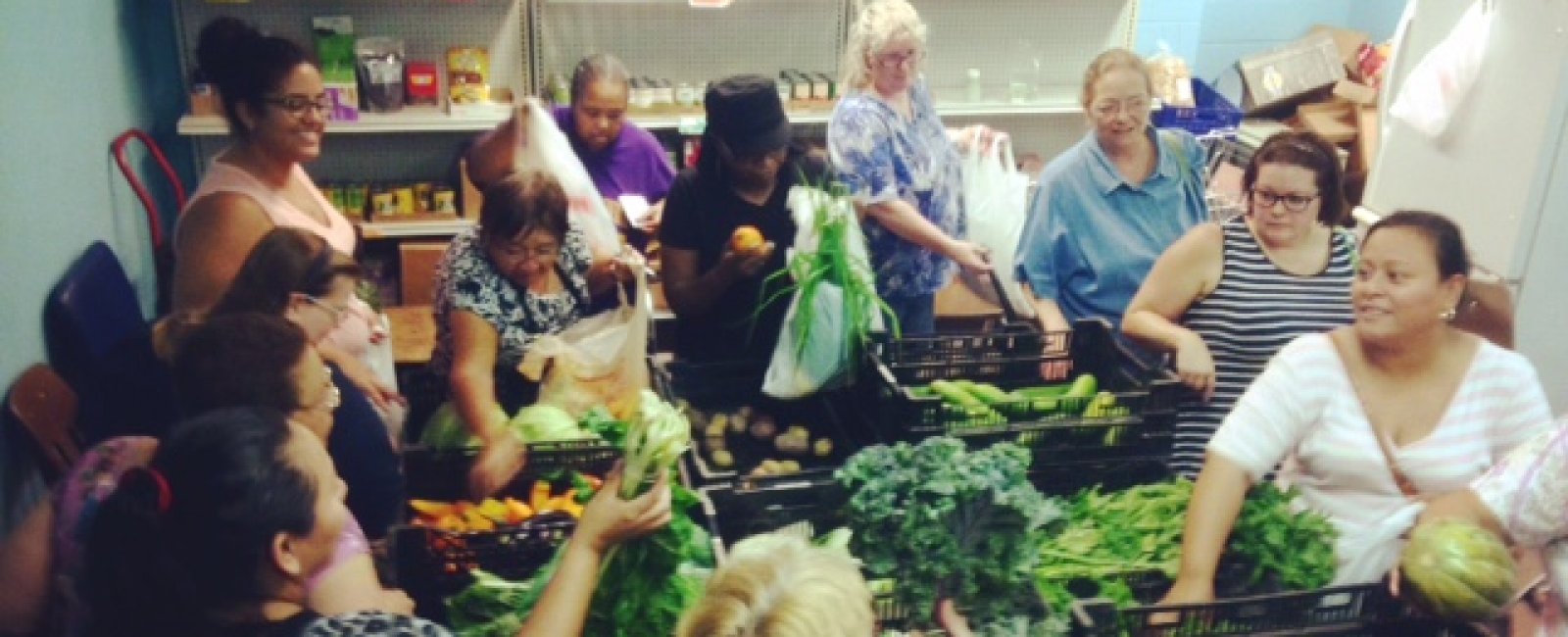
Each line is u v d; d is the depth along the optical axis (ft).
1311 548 6.85
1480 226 13.83
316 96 9.78
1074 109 18.35
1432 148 14.51
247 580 4.92
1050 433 8.13
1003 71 18.85
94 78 12.98
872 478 6.31
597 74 14.23
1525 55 13.00
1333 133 18.39
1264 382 7.32
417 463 7.95
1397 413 7.18
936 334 8.96
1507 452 7.20
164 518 4.88
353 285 8.30
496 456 7.81
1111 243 11.02
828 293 8.77
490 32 16.89
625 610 6.02
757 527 7.39
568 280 9.18
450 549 6.88
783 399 9.01
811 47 17.97
